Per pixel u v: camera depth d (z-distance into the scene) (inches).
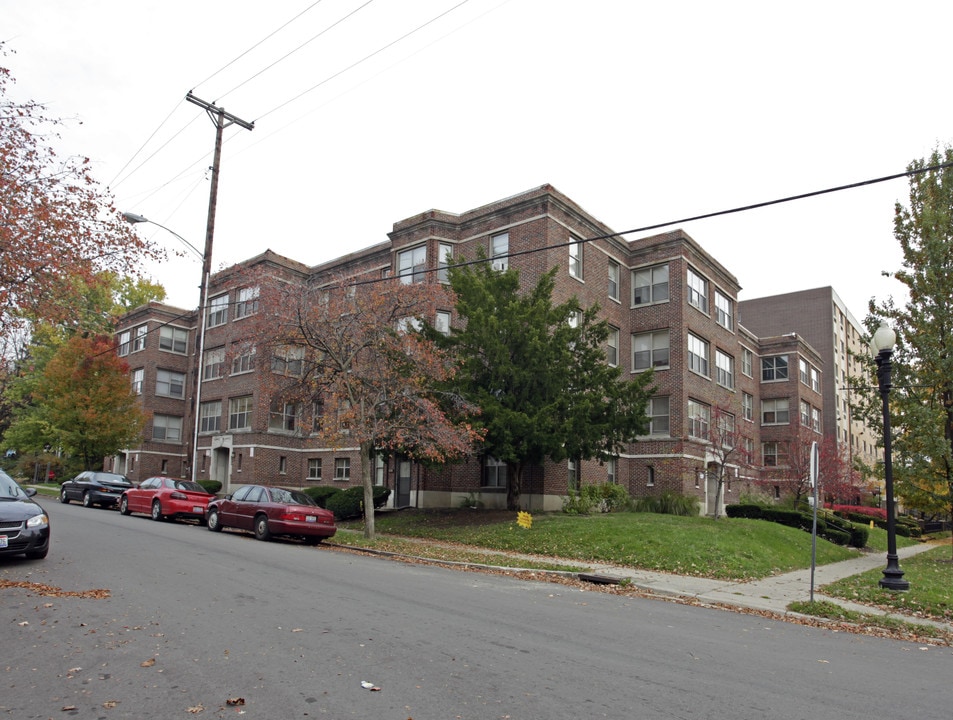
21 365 1653.5
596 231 1146.7
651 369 855.1
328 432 780.0
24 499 499.2
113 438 1355.8
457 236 1126.4
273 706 216.7
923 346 745.0
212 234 952.9
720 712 228.2
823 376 2250.2
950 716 238.8
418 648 289.0
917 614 464.8
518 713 217.6
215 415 1485.0
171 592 387.9
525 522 786.8
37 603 349.4
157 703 217.6
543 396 832.3
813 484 476.7
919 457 757.3
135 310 1708.9
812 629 408.2
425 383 811.4
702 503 1179.3
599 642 320.5
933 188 776.9
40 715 205.9
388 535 850.8
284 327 767.1
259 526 740.7
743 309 2442.2
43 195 469.4
